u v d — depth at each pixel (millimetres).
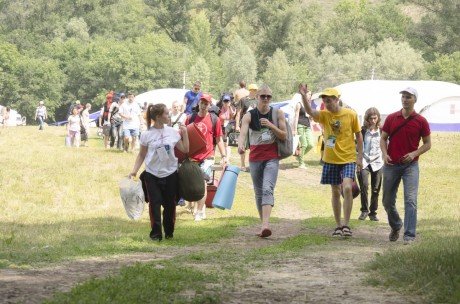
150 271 13727
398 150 20703
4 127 88062
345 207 21531
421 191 38906
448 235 21438
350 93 85812
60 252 17578
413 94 20500
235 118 43188
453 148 59062
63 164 41062
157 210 20578
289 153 21484
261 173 21688
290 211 31484
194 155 24953
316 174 44062
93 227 23500
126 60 195125
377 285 13242
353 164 21312
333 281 13789
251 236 22172
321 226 25031
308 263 16203
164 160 20609
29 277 13914
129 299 11328
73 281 13461
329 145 21359
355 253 18047
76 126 54531
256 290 12852
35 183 34250
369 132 27672
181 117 36531
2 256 16562
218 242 20719
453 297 11703
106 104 52938
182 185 20719
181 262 16312
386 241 21359
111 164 41531
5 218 25891
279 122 21391
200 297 11781
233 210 29719
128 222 25203
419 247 16594
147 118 20844
